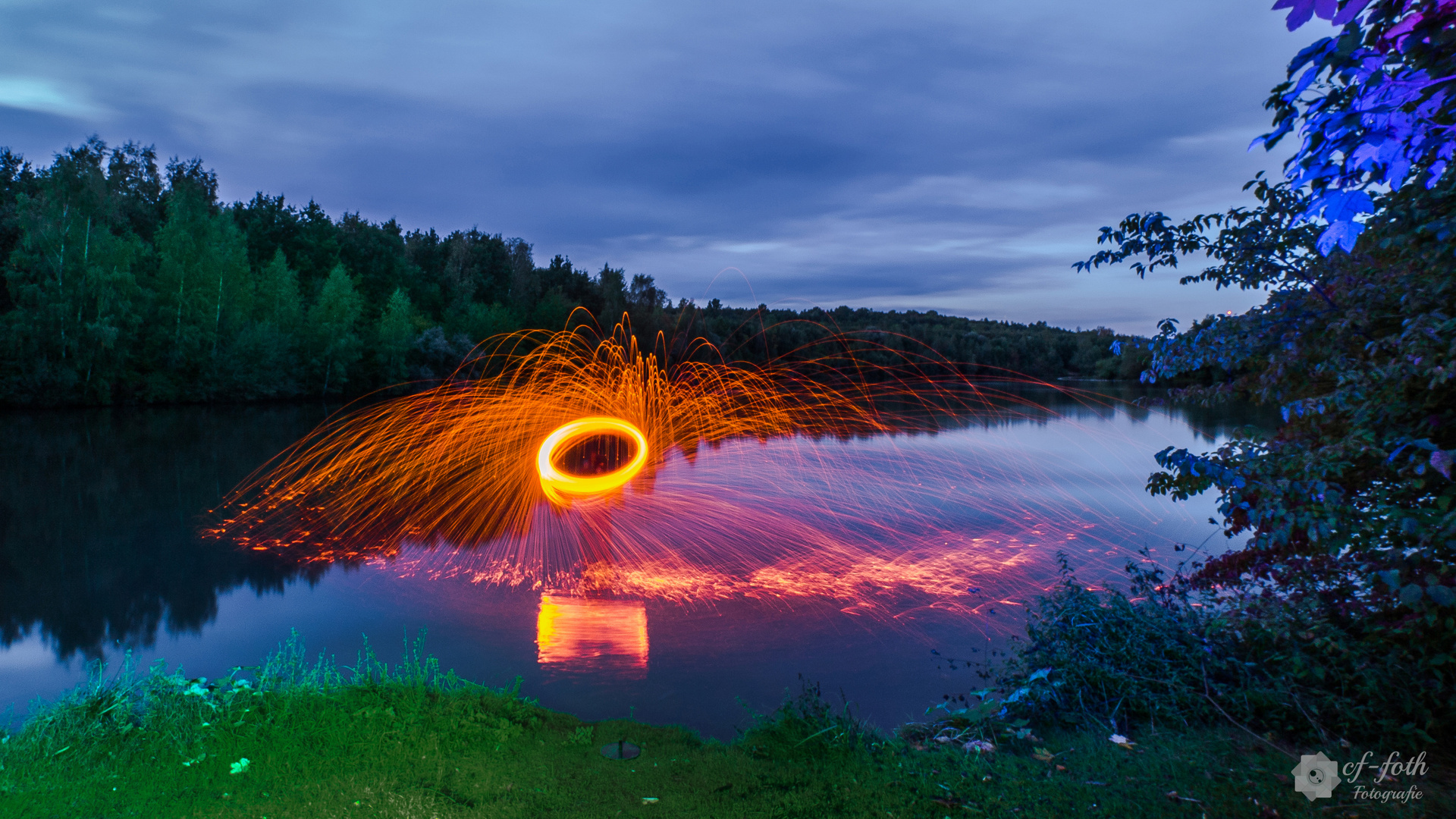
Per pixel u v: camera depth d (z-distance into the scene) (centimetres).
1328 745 351
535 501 1224
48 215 3697
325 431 2608
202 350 4156
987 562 818
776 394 4731
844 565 802
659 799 321
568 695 475
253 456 1909
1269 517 328
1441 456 255
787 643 567
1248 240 411
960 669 515
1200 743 358
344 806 313
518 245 9200
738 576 765
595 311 7738
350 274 7338
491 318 6944
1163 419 2964
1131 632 436
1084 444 2142
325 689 436
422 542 939
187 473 1592
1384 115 157
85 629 632
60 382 3519
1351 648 377
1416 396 339
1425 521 296
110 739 370
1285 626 391
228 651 579
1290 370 417
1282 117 175
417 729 385
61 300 3594
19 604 702
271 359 4344
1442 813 291
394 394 5194
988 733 390
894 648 557
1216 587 518
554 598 695
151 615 664
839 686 487
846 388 5638
